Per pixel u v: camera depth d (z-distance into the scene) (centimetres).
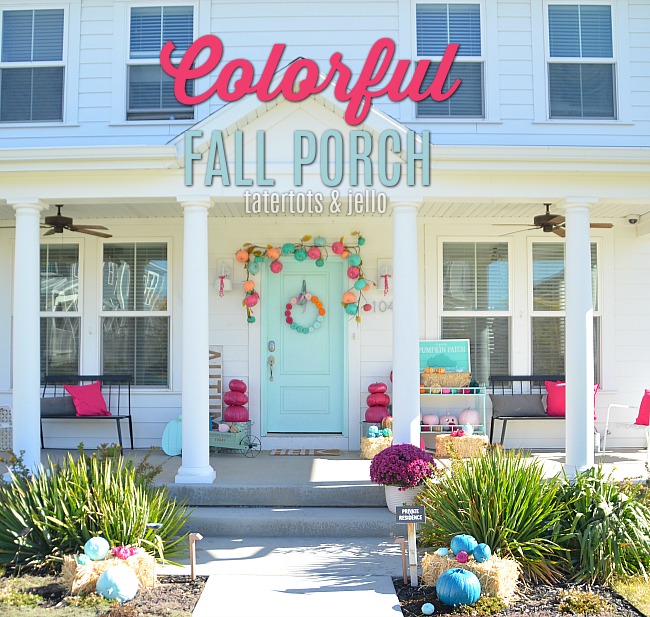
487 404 939
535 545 532
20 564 546
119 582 489
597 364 941
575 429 709
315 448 929
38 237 731
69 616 457
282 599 497
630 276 943
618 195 722
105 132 901
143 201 739
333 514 671
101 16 912
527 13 907
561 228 852
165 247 947
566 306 725
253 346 938
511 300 944
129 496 568
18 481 609
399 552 606
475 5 909
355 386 933
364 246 938
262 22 902
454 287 945
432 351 922
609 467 798
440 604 485
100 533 547
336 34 899
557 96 906
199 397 714
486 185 715
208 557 593
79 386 911
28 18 916
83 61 907
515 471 570
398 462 648
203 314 717
